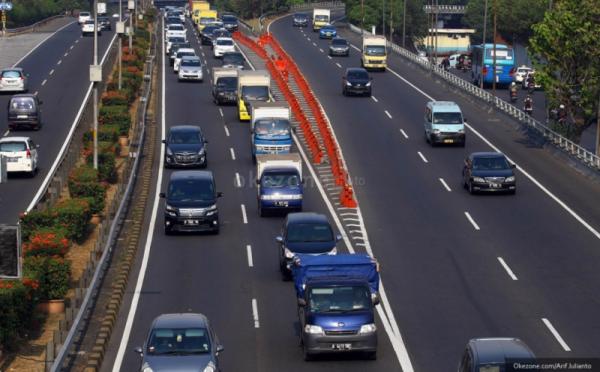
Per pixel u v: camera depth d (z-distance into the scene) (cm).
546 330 6456
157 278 7769
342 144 13588
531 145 13788
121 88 16312
